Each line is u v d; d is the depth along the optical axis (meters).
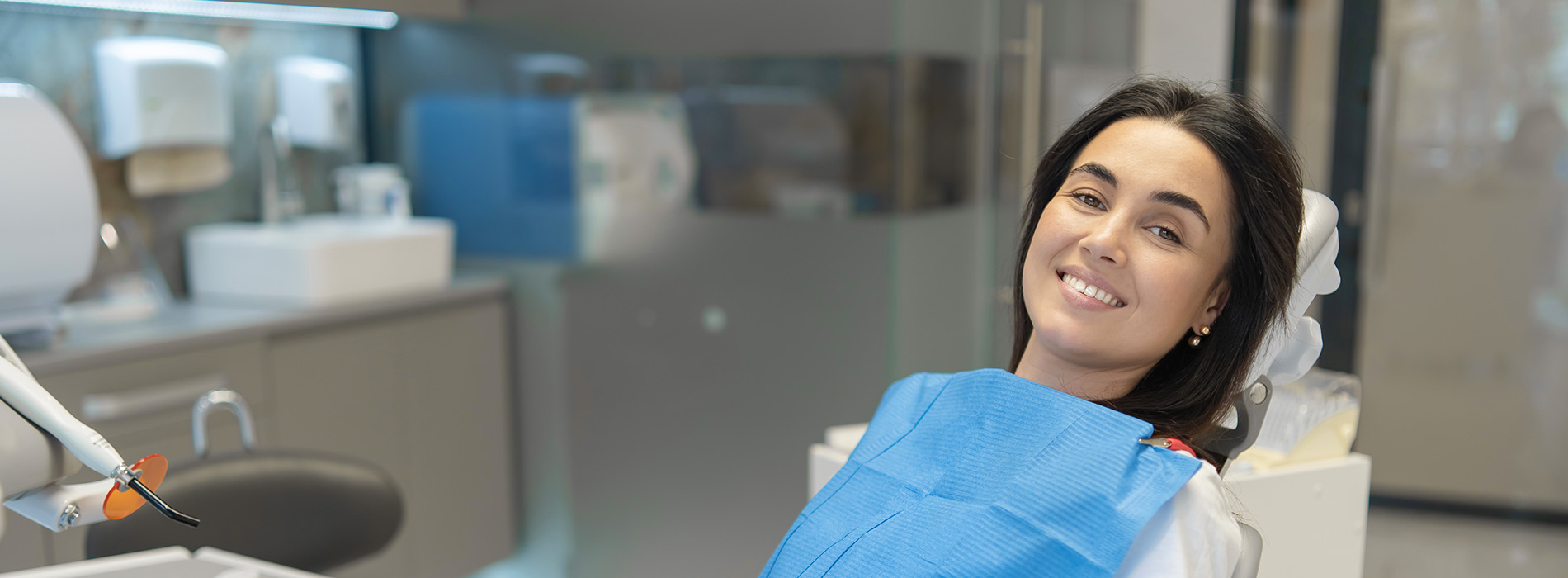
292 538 1.53
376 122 2.84
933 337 2.34
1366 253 3.14
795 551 0.81
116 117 2.25
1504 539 3.08
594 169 2.54
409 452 2.46
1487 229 3.10
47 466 0.77
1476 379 3.19
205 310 2.27
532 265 2.67
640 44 2.44
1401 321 3.23
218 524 1.48
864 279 2.28
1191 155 0.77
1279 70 3.05
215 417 2.07
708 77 2.38
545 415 2.71
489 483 2.68
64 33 2.22
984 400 0.80
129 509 0.79
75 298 2.16
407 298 2.43
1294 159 0.80
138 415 1.94
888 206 2.23
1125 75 2.69
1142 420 0.75
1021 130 2.31
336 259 2.29
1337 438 1.39
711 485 2.52
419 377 2.48
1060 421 0.74
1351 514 1.39
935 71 2.24
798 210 2.33
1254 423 0.89
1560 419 3.11
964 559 0.70
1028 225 0.92
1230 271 0.79
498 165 2.68
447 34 2.69
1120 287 0.77
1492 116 3.03
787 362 2.39
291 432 2.21
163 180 2.34
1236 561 0.71
